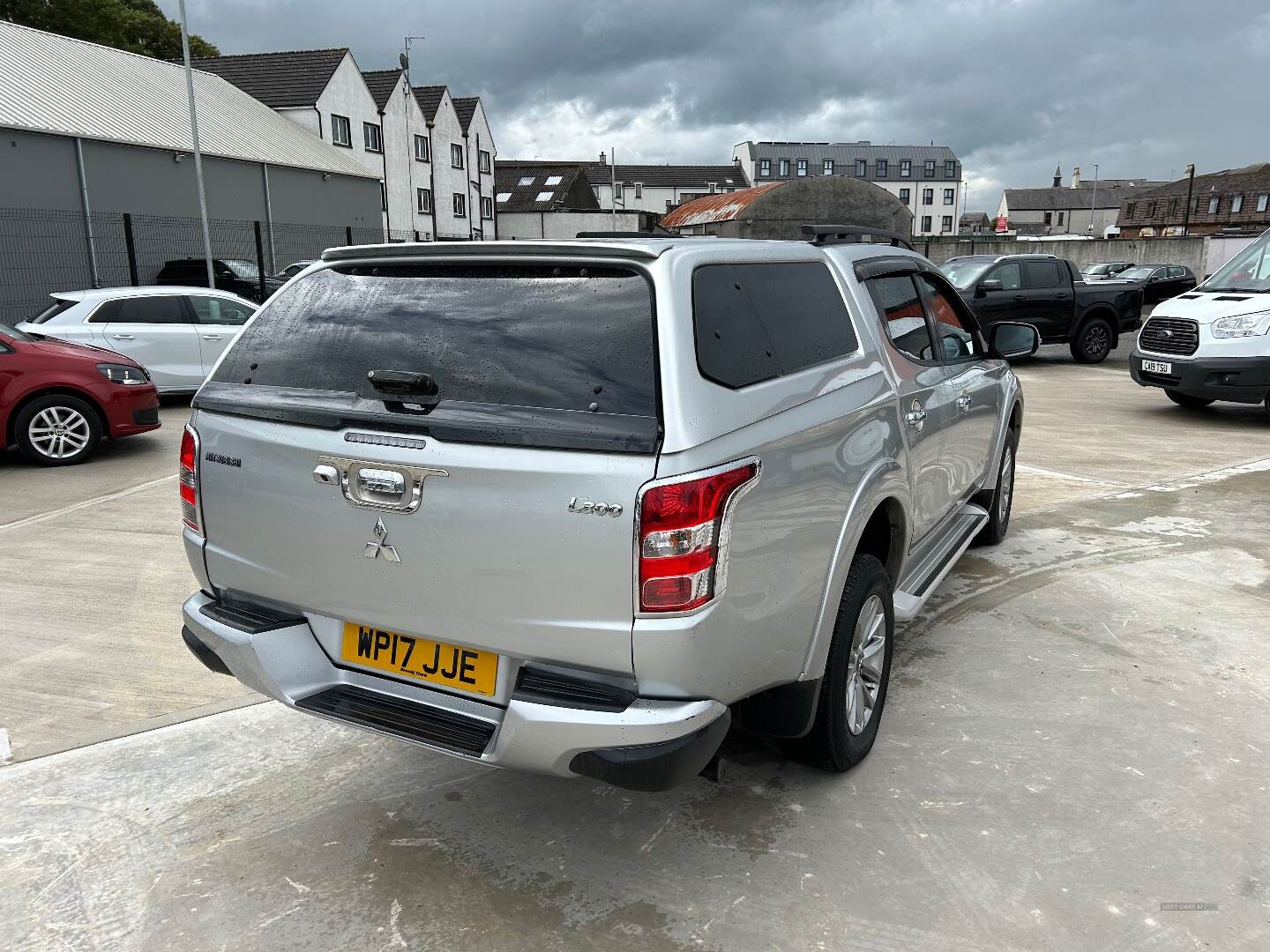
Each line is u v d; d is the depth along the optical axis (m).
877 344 3.32
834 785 3.04
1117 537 5.74
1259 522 6.07
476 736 2.32
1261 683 3.73
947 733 3.35
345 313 2.62
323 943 2.33
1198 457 8.23
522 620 2.21
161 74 30.89
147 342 11.18
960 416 4.16
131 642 4.21
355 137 38.53
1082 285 15.93
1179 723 3.41
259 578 2.64
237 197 28.39
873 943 2.31
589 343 2.24
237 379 2.69
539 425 2.14
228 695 3.70
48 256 21.94
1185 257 38.62
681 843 2.74
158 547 5.64
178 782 3.07
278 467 2.50
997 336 4.75
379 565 2.37
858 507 2.82
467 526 2.21
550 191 58.75
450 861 2.66
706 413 2.16
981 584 4.89
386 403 2.35
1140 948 2.28
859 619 3.02
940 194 113.62
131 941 2.34
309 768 3.17
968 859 2.64
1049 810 2.87
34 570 5.18
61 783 3.06
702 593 2.11
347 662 2.59
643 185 90.81
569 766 2.21
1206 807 2.87
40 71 25.38
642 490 2.04
